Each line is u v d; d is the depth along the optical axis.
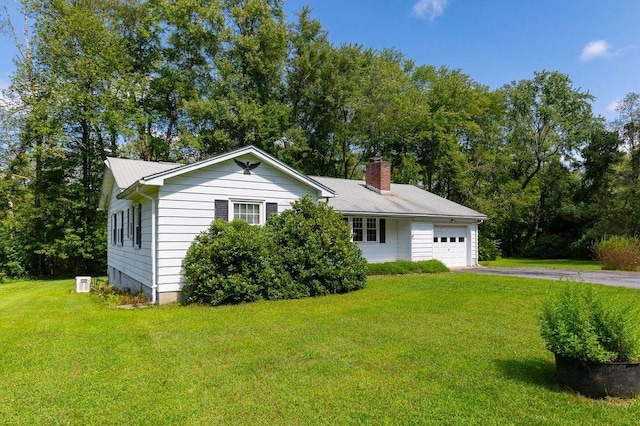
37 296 13.43
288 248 11.48
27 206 22.02
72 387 4.80
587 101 34.38
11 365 5.63
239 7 28.86
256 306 9.94
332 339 6.69
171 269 10.77
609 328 4.28
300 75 30.78
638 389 4.21
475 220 21.62
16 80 21.66
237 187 11.74
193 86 27.39
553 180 34.84
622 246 19.00
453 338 6.66
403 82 35.38
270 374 5.12
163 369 5.39
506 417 3.86
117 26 25.08
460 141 34.25
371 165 21.39
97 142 23.95
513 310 8.93
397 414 3.95
